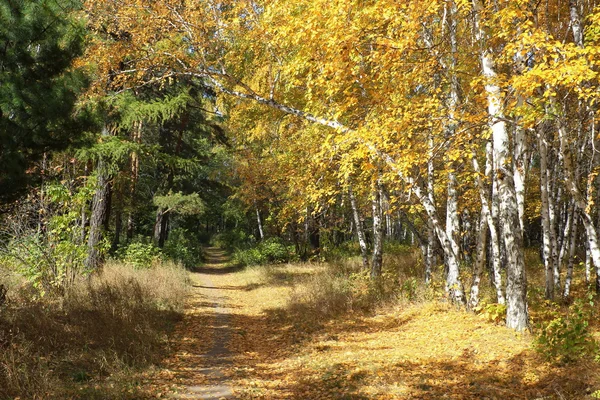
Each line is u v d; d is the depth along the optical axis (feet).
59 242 36.68
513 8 23.95
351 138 27.73
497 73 27.25
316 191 45.34
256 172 64.64
